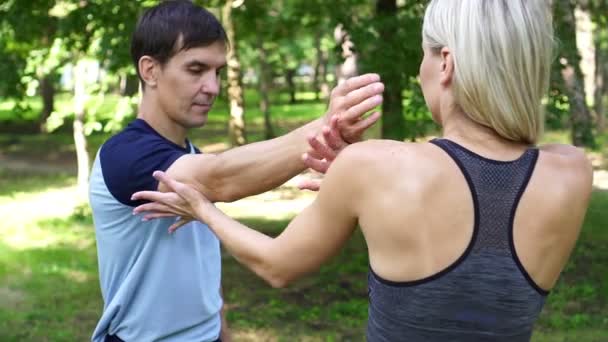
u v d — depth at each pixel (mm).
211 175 2090
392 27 8570
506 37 1572
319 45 32031
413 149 1635
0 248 10820
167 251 2334
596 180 14625
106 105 16641
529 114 1613
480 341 1600
